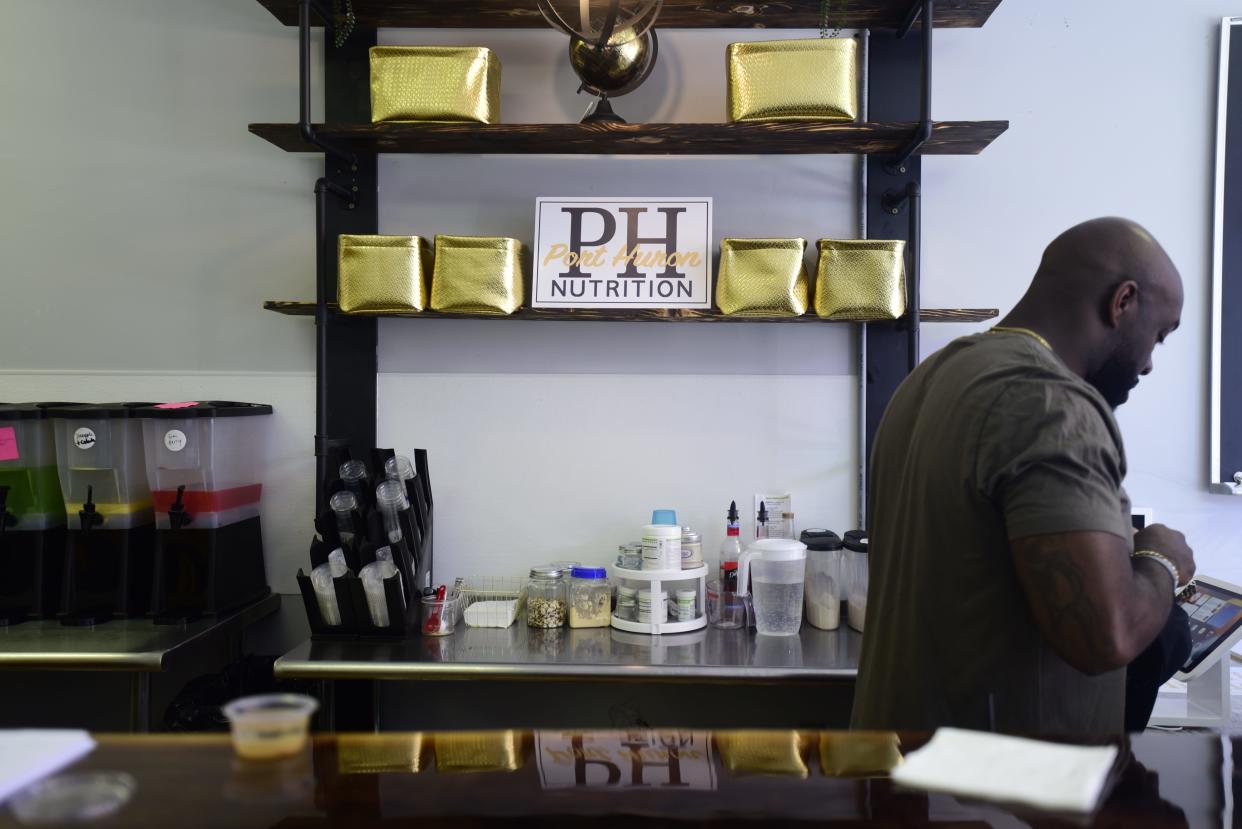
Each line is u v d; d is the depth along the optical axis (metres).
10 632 2.09
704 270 2.29
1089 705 1.26
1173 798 0.91
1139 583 1.19
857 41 2.47
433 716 2.49
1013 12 2.46
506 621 2.26
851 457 2.48
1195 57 2.45
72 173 2.52
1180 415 2.46
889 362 2.45
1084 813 0.87
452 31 2.49
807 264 2.47
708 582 2.42
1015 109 2.46
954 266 2.47
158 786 0.94
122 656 1.91
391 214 2.50
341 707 2.30
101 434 2.15
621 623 2.24
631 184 2.49
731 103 2.22
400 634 2.14
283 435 2.50
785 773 0.98
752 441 2.48
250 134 2.50
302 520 2.50
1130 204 2.46
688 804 0.90
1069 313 1.35
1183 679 1.91
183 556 2.18
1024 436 1.17
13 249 2.53
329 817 0.87
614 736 1.09
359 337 2.47
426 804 0.90
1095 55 2.46
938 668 1.27
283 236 2.51
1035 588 1.15
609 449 2.49
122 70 2.51
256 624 2.48
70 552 2.18
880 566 1.44
